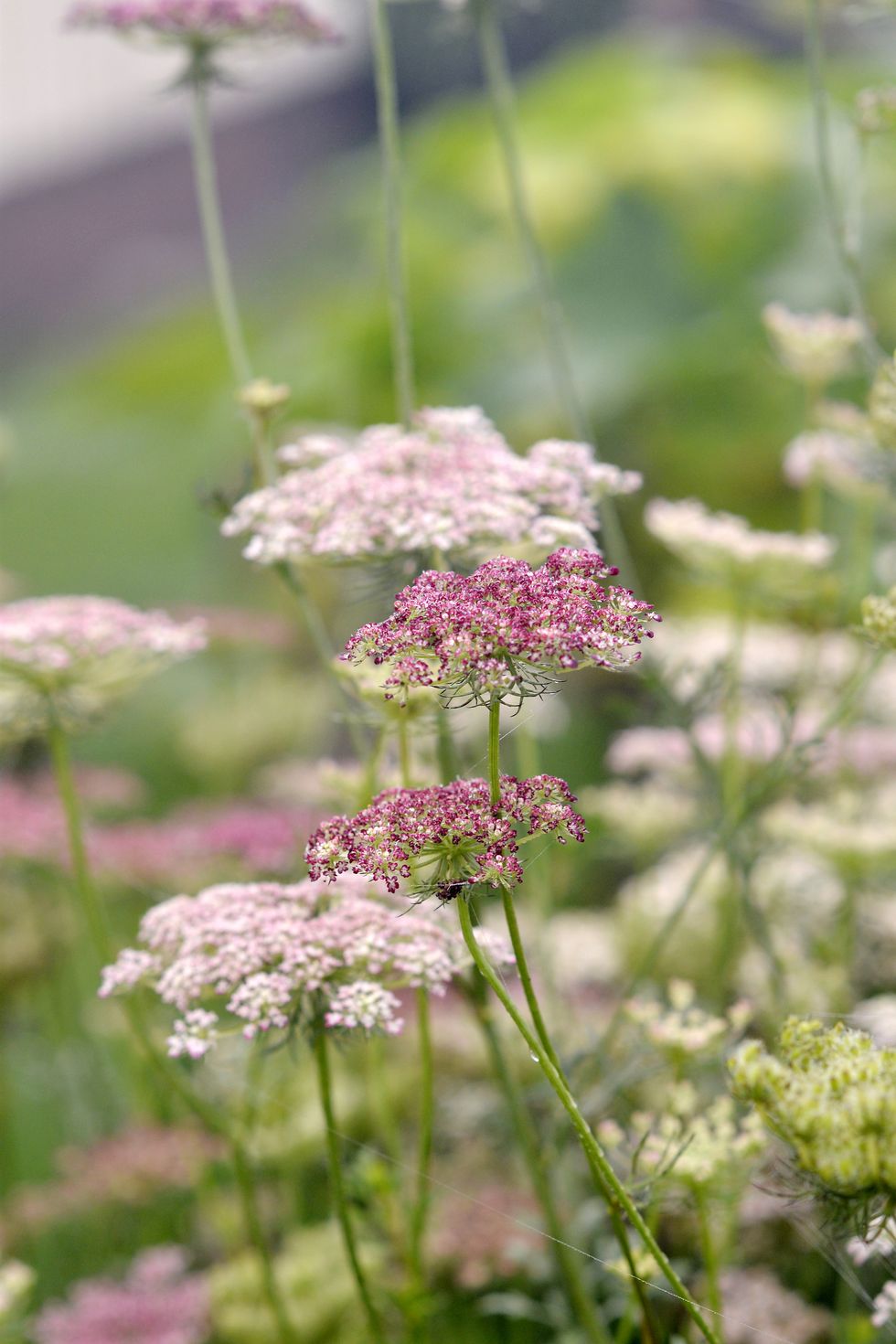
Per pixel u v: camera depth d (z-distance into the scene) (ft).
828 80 7.13
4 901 6.07
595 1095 4.95
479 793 4.44
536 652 4.37
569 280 7.70
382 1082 5.17
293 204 10.78
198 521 8.52
